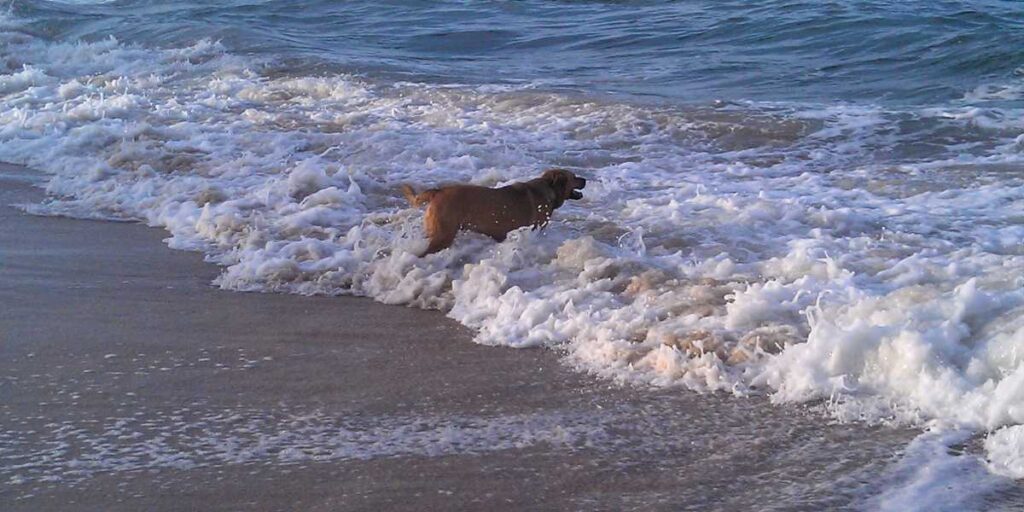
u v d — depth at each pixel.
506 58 20.53
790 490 4.34
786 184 9.95
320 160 11.41
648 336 6.07
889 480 4.39
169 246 8.64
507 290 7.04
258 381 5.66
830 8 22.98
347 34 24.28
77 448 4.75
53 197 10.34
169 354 6.10
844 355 5.42
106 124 13.29
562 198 8.30
